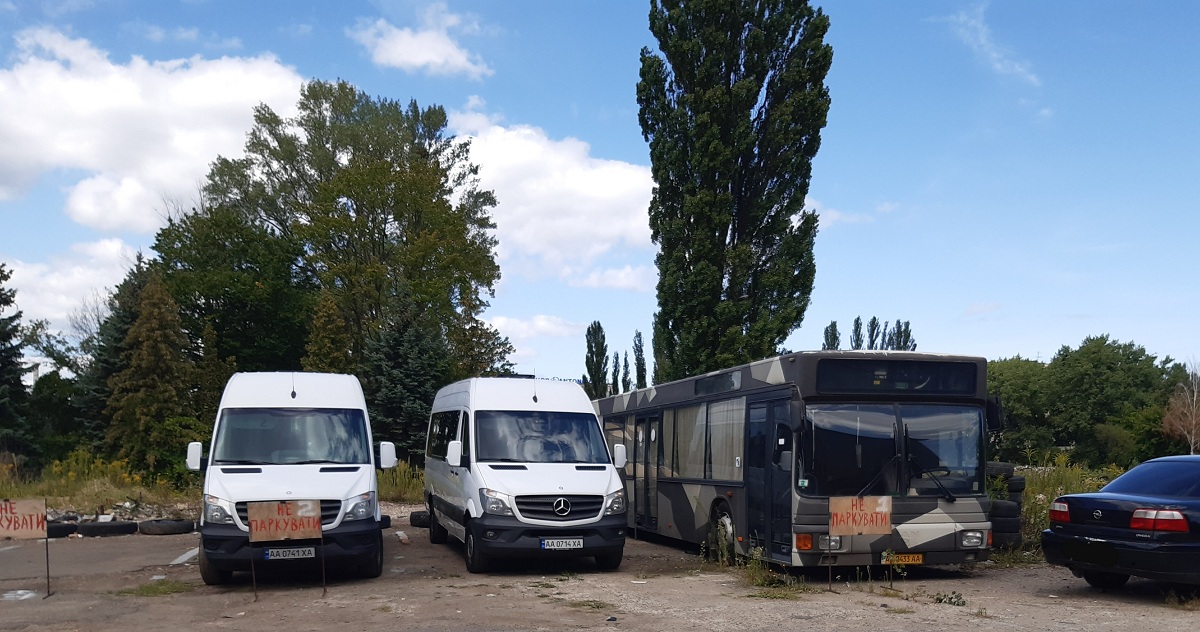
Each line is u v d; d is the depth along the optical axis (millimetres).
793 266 32750
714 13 33156
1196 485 11055
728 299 32719
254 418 13719
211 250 54312
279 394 14148
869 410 12836
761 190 33312
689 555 16797
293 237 55094
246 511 12133
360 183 47438
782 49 33594
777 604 10867
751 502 13953
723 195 32250
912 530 12555
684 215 33031
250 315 55469
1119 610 10406
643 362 65312
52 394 55156
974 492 12906
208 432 33969
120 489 25141
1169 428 41969
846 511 12008
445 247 48625
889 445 12758
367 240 48281
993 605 10797
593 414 15453
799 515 12445
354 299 48562
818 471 12539
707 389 16109
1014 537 15070
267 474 12789
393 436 37188
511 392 15422
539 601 11086
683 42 33188
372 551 12602
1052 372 77875
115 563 15180
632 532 21172
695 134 32844
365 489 12812
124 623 10000
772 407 13469
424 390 37500
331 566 13406
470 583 12719
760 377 13992
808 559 12414
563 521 13453
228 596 11773
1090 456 73375
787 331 31859
